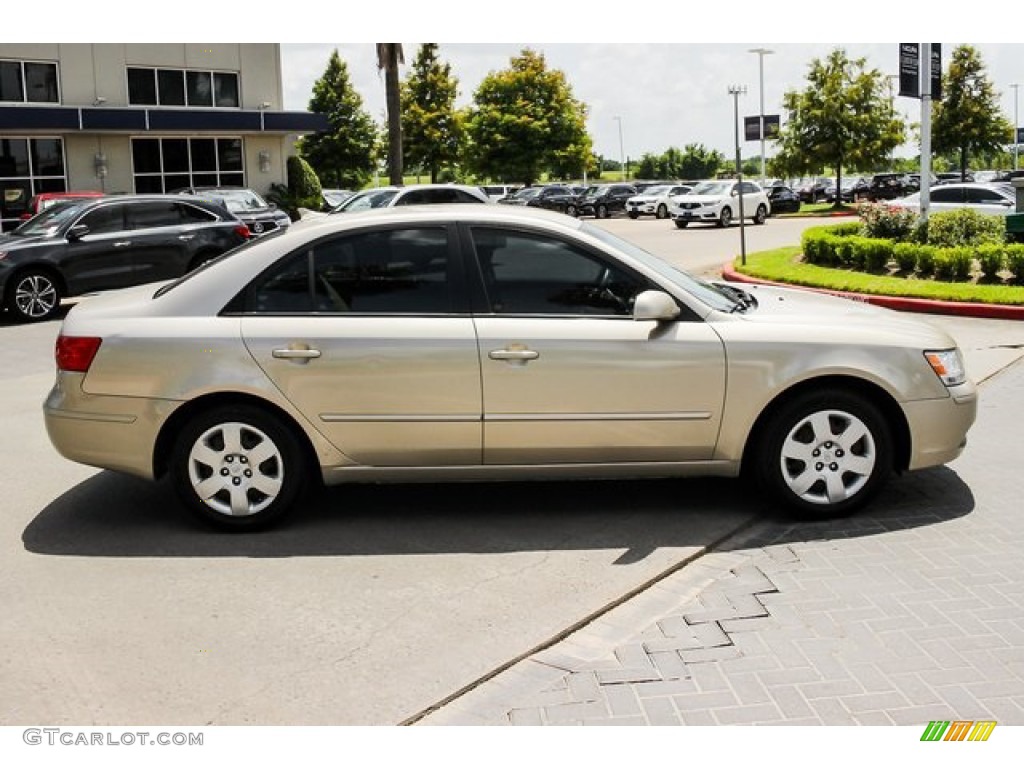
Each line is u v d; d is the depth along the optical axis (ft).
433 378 17.57
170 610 15.08
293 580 16.12
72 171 95.76
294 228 18.48
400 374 17.56
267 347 17.56
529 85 175.42
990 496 19.71
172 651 13.79
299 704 12.45
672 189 150.20
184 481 17.99
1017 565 16.29
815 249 58.90
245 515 18.12
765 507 19.22
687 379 17.75
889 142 148.77
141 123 96.22
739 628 14.25
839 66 148.36
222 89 105.91
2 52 91.56
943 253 49.03
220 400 17.89
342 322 17.69
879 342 18.10
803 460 18.31
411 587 15.79
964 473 21.21
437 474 18.12
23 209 93.50
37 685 12.94
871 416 18.17
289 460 17.99
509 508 19.38
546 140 175.22
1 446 24.39
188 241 51.70
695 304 18.03
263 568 16.63
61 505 19.99
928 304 43.50
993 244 52.60
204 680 13.03
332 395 17.62
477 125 175.73
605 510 19.17
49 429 18.28
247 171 107.65
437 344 17.52
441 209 18.57
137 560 17.06
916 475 21.12
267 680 13.00
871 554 16.87
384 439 17.80
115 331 17.76
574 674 13.10
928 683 12.67
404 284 17.92
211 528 18.40
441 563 16.74
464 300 17.83
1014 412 26.40
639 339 17.67
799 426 18.16
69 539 18.08
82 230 48.37
